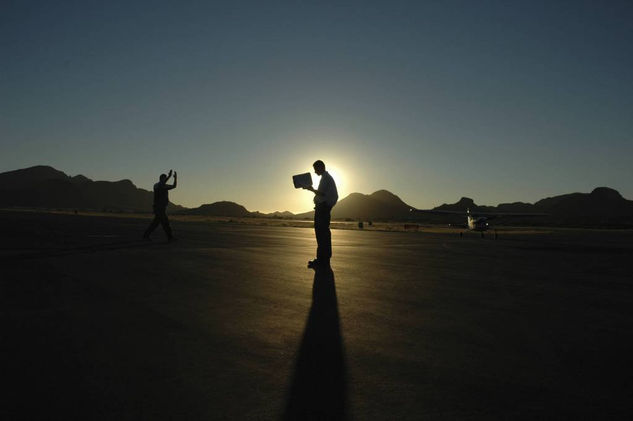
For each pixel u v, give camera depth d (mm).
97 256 10953
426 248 15773
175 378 3312
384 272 8953
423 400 2947
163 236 18844
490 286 7355
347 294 6609
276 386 3176
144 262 9922
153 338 4320
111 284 7199
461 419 2676
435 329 4723
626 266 10297
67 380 3262
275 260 10727
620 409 2805
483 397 2994
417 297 6418
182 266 9383
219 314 5324
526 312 5500
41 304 5762
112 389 3105
